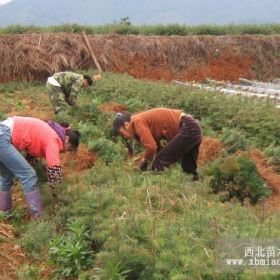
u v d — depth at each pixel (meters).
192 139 4.64
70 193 4.49
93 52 11.84
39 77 11.06
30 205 4.37
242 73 13.56
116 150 5.86
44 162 5.18
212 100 7.76
